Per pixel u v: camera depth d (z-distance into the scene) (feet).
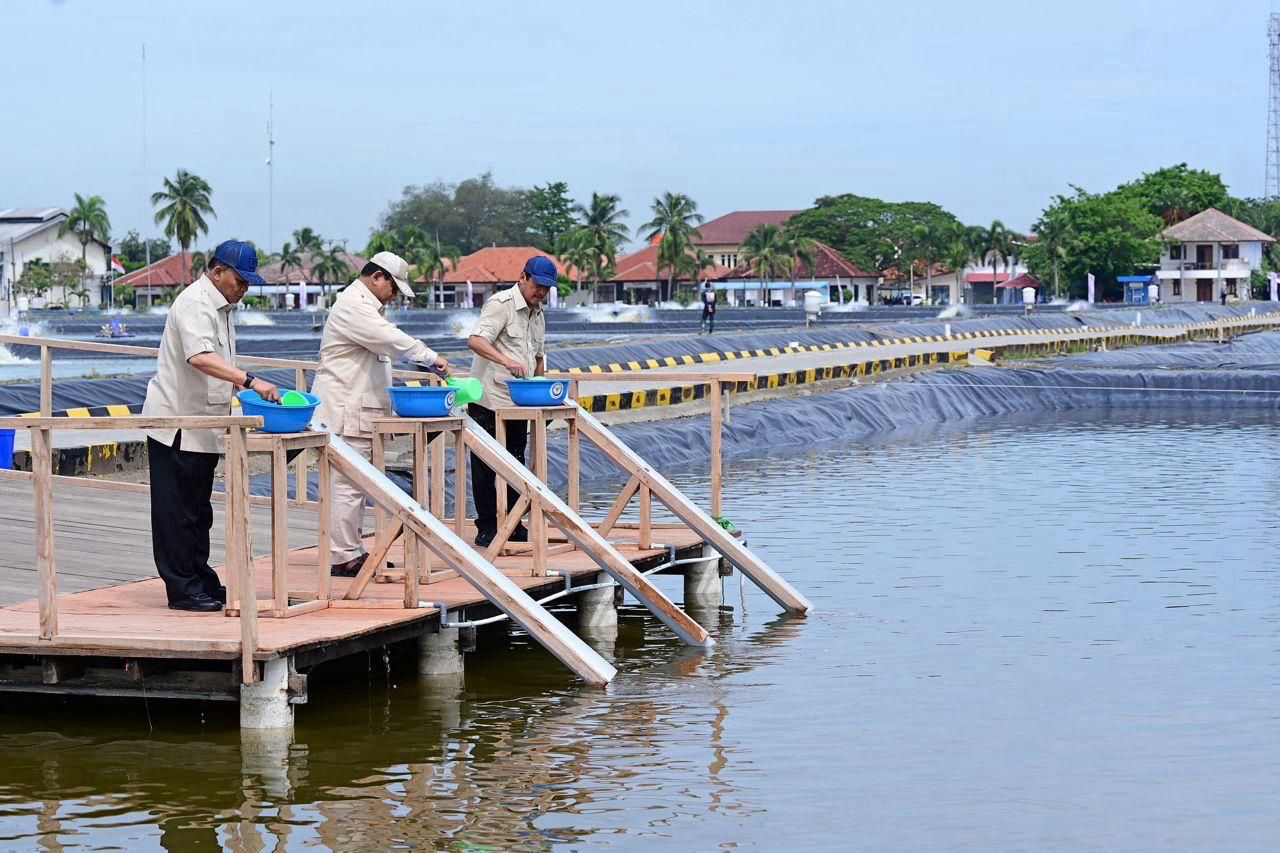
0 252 376.48
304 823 27.68
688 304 428.15
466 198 545.03
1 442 58.85
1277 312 345.72
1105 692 36.58
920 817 27.76
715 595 49.88
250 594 31.86
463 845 26.53
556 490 80.89
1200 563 54.70
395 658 40.60
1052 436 110.22
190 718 34.58
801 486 80.23
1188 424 118.52
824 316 305.12
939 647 41.73
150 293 417.90
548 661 40.78
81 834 27.17
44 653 32.83
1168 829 27.07
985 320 226.79
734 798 28.89
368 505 59.93
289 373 96.89
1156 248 458.50
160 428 31.63
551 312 308.40
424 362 39.75
